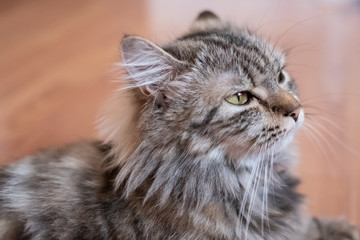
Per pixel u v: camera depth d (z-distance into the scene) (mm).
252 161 519
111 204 513
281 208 540
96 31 994
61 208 514
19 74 875
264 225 521
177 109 500
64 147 576
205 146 500
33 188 527
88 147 562
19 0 1157
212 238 504
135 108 507
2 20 1064
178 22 981
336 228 592
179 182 505
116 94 521
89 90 821
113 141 520
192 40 534
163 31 948
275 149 520
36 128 764
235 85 505
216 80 505
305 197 570
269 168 537
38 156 562
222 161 510
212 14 616
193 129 497
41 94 821
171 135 499
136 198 509
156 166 504
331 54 863
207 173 507
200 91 503
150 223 504
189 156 501
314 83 802
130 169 507
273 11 1012
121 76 511
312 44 890
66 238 507
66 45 954
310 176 679
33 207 518
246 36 558
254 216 520
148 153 503
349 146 704
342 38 909
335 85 795
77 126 760
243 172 521
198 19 613
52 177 531
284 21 964
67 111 786
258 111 506
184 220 502
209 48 517
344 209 643
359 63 837
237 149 508
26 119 780
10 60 917
